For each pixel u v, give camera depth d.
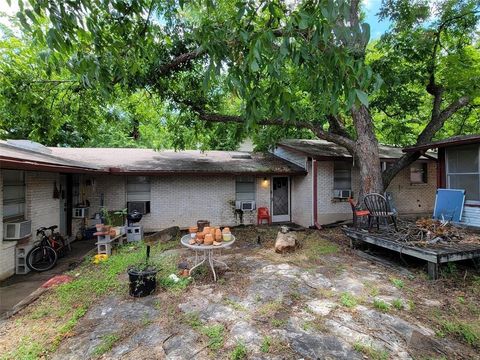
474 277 4.67
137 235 7.74
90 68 2.23
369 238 5.80
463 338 3.01
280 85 1.84
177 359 2.63
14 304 4.06
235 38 1.89
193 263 5.38
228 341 2.89
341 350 2.73
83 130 8.65
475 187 6.58
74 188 8.50
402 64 8.82
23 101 6.35
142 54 3.09
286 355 2.65
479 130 12.91
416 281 4.54
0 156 3.77
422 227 5.76
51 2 1.92
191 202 10.01
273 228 9.73
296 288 4.22
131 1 2.42
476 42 9.74
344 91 1.66
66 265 5.93
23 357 2.70
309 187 10.11
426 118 12.43
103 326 3.24
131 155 10.88
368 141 7.41
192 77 8.16
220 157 11.64
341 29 1.47
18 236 5.21
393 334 3.02
